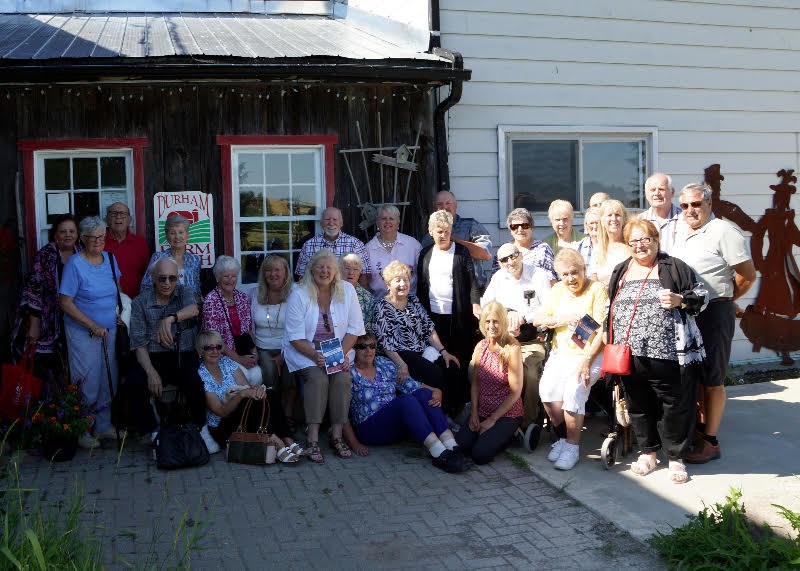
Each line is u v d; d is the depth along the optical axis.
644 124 8.34
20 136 6.73
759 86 8.74
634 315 5.21
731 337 5.57
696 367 5.18
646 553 4.24
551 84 8.02
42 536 3.65
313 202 7.38
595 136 8.24
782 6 8.77
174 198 6.98
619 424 5.67
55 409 5.73
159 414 5.95
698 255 5.51
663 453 5.84
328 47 7.28
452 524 4.67
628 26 8.22
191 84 6.89
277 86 7.11
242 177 7.21
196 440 5.66
